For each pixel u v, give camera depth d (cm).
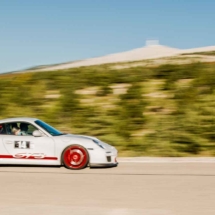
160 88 2475
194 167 1247
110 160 1237
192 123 1816
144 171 1173
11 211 738
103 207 768
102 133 1894
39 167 1247
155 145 1655
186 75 2683
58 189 934
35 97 2364
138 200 825
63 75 2783
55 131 1283
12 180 1042
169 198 841
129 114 2011
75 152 1207
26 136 1240
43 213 724
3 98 2341
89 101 2372
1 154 1234
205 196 858
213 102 2114
